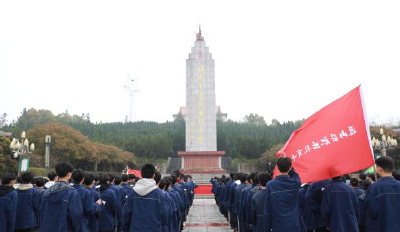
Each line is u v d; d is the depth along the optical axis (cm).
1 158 3581
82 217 780
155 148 7119
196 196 3788
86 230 783
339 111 811
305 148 816
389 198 650
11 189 836
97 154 5488
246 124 10138
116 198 999
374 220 673
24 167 2677
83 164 5972
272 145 6938
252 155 6938
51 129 5016
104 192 991
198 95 4831
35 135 4891
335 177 766
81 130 8956
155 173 799
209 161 4781
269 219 688
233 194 1402
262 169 6028
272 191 690
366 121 782
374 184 677
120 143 7250
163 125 9956
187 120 4794
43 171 4194
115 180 1189
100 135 8294
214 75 4850
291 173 730
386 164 675
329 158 778
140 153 7100
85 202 784
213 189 2617
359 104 796
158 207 694
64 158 5159
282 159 704
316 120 836
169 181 982
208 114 4803
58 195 710
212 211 2458
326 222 741
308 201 795
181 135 7850
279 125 9444
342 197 714
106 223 973
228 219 1855
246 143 7012
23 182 973
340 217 705
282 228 668
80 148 5153
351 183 1032
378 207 657
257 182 973
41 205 727
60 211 701
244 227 1020
